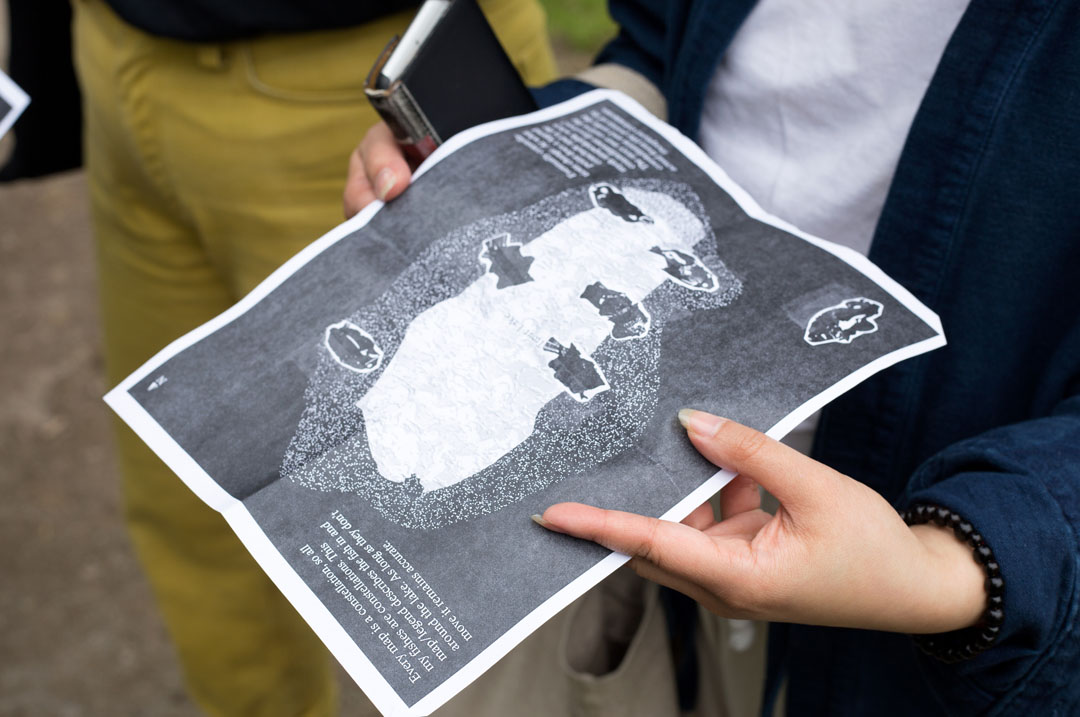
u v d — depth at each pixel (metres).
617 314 0.73
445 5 0.85
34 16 1.36
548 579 0.63
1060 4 0.66
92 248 2.71
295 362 0.74
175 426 0.72
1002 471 0.66
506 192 0.81
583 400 0.69
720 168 0.85
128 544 2.03
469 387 0.71
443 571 0.64
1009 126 0.70
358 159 0.88
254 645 1.57
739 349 0.70
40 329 2.49
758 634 1.02
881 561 0.62
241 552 1.49
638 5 1.04
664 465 0.65
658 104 1.01
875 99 0.80
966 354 0.77
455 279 0.76
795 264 0.75
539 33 1.43
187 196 1.29
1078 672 0.65
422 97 0.84
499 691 1.08
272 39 1.14
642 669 1.03
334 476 0.68
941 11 0.74
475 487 0.66
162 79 1.20
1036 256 0.72
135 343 1.53
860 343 0.69
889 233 0.78
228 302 1.47
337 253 0.79
